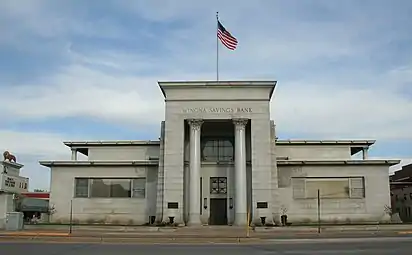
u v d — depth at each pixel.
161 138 54.53
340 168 56.22
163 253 22.62
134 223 55.53
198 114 53.31
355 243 28.39
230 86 53.81
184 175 53.00
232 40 53.75
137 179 56.94
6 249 24.94
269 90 53.72
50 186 57.31
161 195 52.59
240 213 51.03
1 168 73.38
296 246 26.78
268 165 52.22
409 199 70.00
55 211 56.66
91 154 63.25
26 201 72.81
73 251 23.75
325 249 24.48
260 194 51.59
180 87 53.97
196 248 25.81
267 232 42.06
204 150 57.31
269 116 53.38
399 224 49.16
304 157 62.56
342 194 55.72
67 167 57.59
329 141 62.62
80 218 56.28
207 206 54.34
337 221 54.84
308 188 55.88
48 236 35.12
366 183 55.81
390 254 21.62
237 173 51.97
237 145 52.62
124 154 62.97
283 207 55.34
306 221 54.84
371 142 62.66
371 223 52.22
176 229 45.38
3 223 44.81
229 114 53.31
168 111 53.69
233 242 30.83
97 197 56.72
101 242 30.56
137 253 22.64
